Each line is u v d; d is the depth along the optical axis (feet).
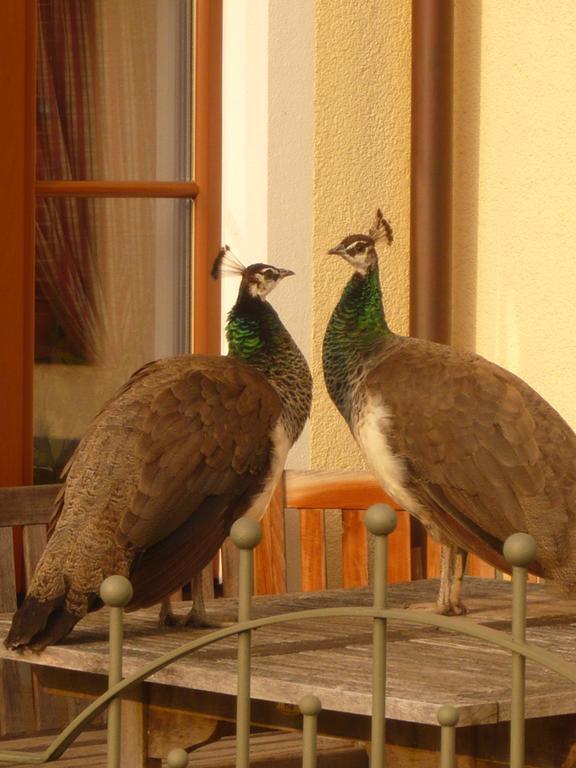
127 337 31.83
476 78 33.76
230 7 32.17
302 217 31.91
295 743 25.62
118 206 31.73
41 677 20.56
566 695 16.08
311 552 28.71
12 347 29.84
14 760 15.03
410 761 17.11
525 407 21.07
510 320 32.83
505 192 33.04
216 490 20.11
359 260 22.07
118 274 31.76
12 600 25.67
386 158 33.09
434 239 32.81
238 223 32.09
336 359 22.20
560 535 20.45
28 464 30.09
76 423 31.24
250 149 31.86
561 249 31.89
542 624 21.12
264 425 20.72
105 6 31.55
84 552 19.13
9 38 29.71
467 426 20.68
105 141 31.63
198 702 18.71
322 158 32.19
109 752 14.55
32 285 30.17
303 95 31.91
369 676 17.01
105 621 21.12
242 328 21.79
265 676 16.93
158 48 32.07
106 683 19.75
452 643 19.52
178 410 20.18
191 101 32.30
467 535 20.89
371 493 28.78
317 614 13.75
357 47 32.68
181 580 19.88
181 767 14.08
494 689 16.22
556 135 32.09
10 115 29.76
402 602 23.13
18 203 29.89
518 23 32.89
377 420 21.02
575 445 21.27
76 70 31.30
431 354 21.62
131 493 19.51
